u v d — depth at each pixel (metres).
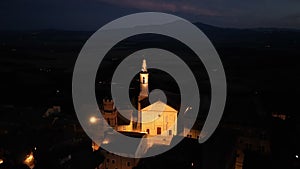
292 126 86.75
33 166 67.62
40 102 132.62
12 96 146.38
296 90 164.75
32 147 69.56
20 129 80.88
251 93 154.50
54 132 77.94
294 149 71.25
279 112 110.50
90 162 61.69
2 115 89.19
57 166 60.53
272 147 75.69
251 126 81.00
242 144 79.06
